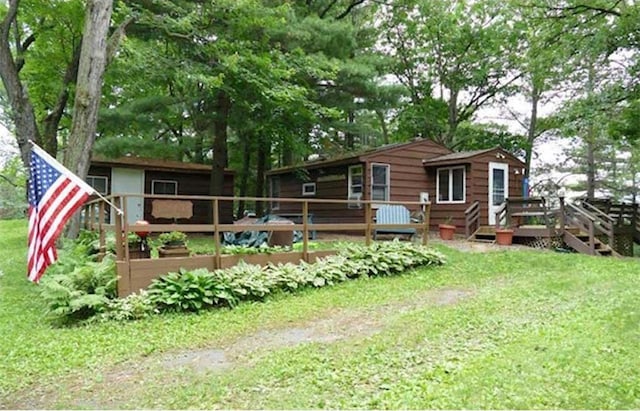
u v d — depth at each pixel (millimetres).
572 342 4062
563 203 10852
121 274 5977
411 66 22797
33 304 6113
